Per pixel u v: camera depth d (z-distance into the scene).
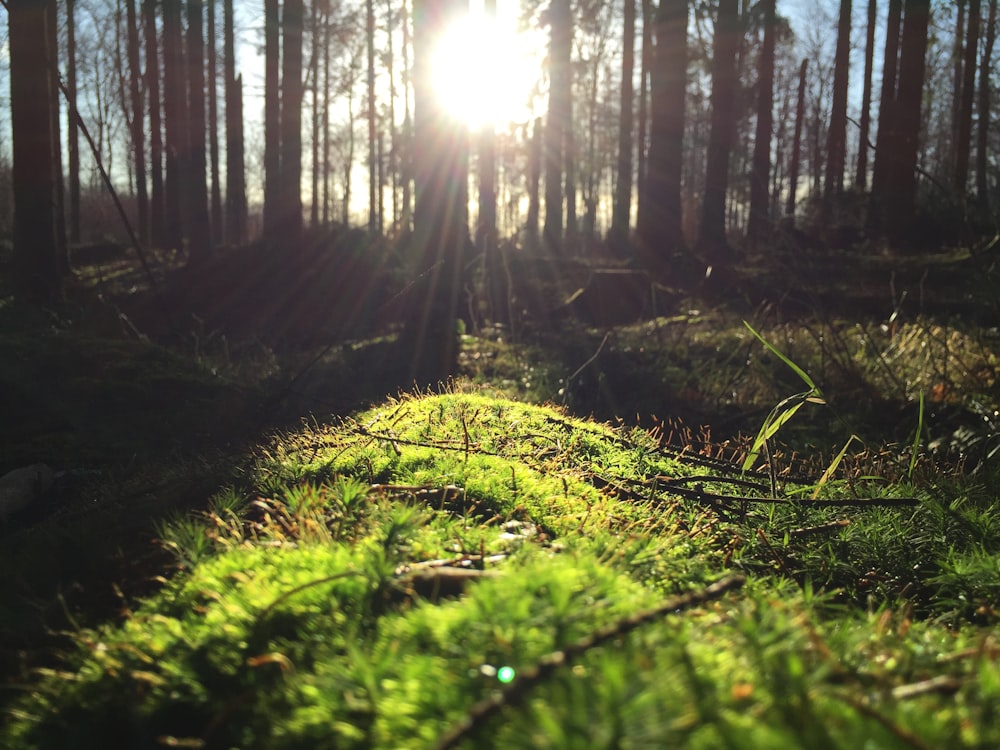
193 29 19.08
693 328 11.37
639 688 1.43
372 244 17.89
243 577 2.49
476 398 6.28
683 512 4.13
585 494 3.81
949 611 3.12
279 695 1.92
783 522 4.09
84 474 6.23
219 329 13.45
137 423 7.42
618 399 8.81
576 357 10.24
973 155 28.55
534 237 34.75
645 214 17.39
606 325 13.52
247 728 1.86
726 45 17.52
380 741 1.62
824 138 35.47
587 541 3.04
